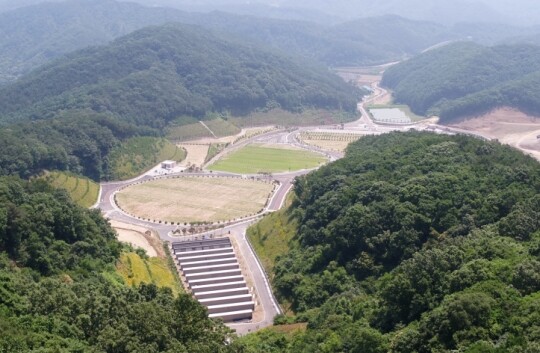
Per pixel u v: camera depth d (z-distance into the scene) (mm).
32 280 167750
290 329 188000
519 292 129375
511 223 180000
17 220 192625
